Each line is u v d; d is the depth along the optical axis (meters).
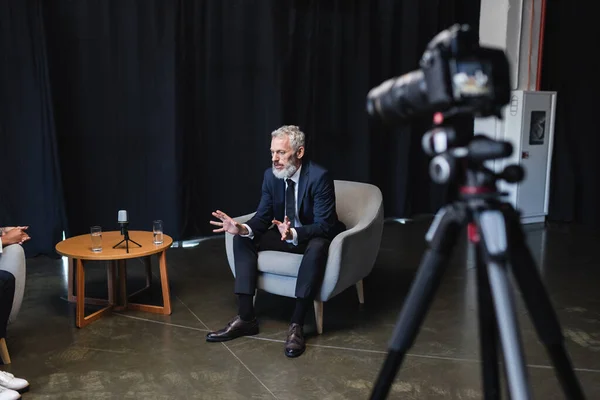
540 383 2.19
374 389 1.04
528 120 5.06
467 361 2.40
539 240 4.67
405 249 4.35
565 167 5.43
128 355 2.44
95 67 4.04
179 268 3.82
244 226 2.66
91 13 3.97
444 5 5.38
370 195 3.02
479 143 0.93
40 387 2.15
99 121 4.11
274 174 2.67
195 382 2.20
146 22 4.12
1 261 2.35
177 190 4.34
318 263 2.54
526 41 5.16
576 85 5.30
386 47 5.16
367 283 3.50
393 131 5.32
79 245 2.84
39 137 3.88
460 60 0.89
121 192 4.25
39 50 3.80
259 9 4.52
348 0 4.90
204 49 4.37
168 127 4.27
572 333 2.70
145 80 4.18
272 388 2.15
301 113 4.84
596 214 5.25
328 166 5.07
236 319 2.65
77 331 2.71
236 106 4.55
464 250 4.21
